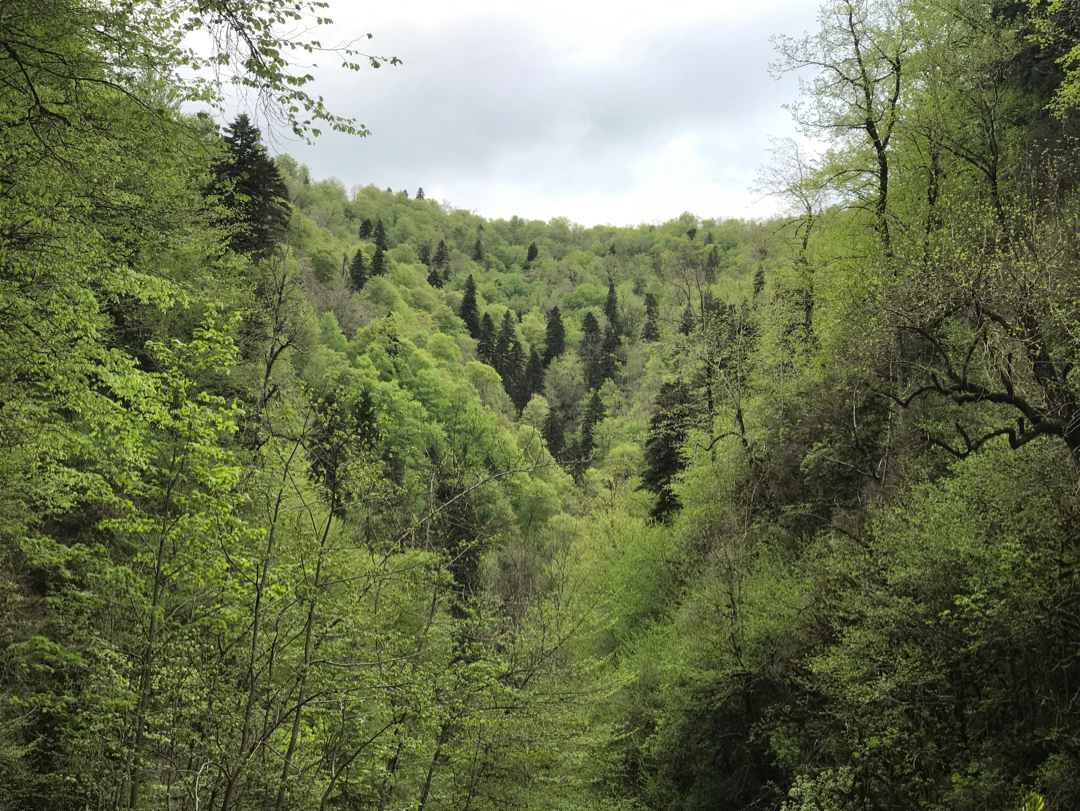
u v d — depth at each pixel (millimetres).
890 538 15430
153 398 10695
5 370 10898
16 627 13453
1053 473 12664
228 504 9367
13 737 13453
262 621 10461
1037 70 25062
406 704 10859
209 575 9656
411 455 22609
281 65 6266
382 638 11609
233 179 11461
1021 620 12266
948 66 22609
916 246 17469
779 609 20609
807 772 15812
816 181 24984
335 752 11031
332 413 11070
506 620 16312
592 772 22406
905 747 14016
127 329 18141
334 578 10719
